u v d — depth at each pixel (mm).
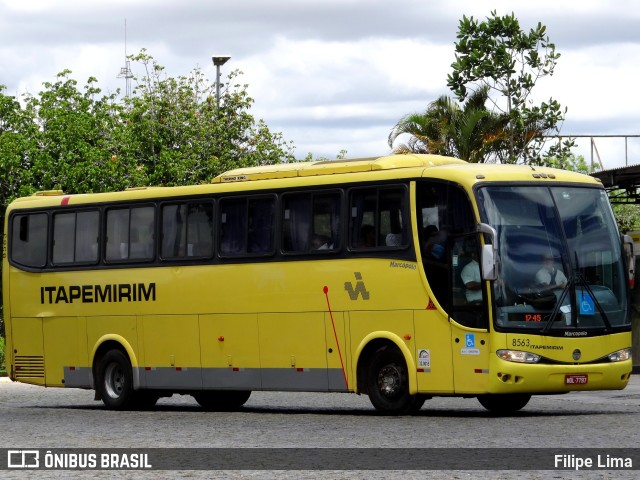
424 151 51406
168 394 30281
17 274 32062
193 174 63219
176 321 28547
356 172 25469
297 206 26312
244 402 30703
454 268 23719
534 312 23266
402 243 24500
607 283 24125
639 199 40000
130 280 29547
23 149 63312
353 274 25219
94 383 30375
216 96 64750
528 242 23562
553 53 49438
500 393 23188
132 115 63469
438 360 23891
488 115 50312
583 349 23516
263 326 26781
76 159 63344
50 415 27703
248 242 27188
